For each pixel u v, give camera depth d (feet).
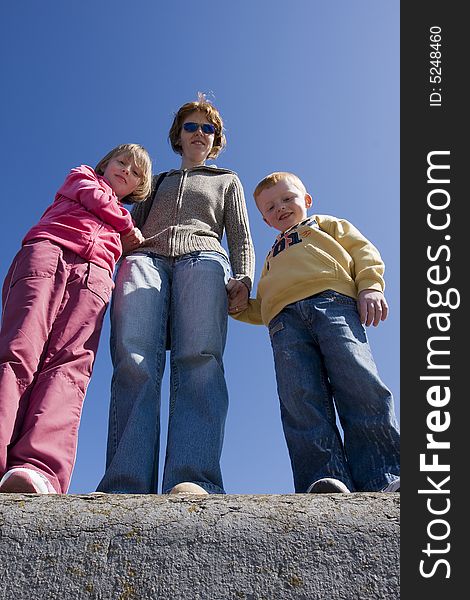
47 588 3.30
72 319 5.92
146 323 6.53
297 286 6.87
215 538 3.48
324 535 3.48
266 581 3.32
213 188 8.21
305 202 8.36
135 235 7.23
